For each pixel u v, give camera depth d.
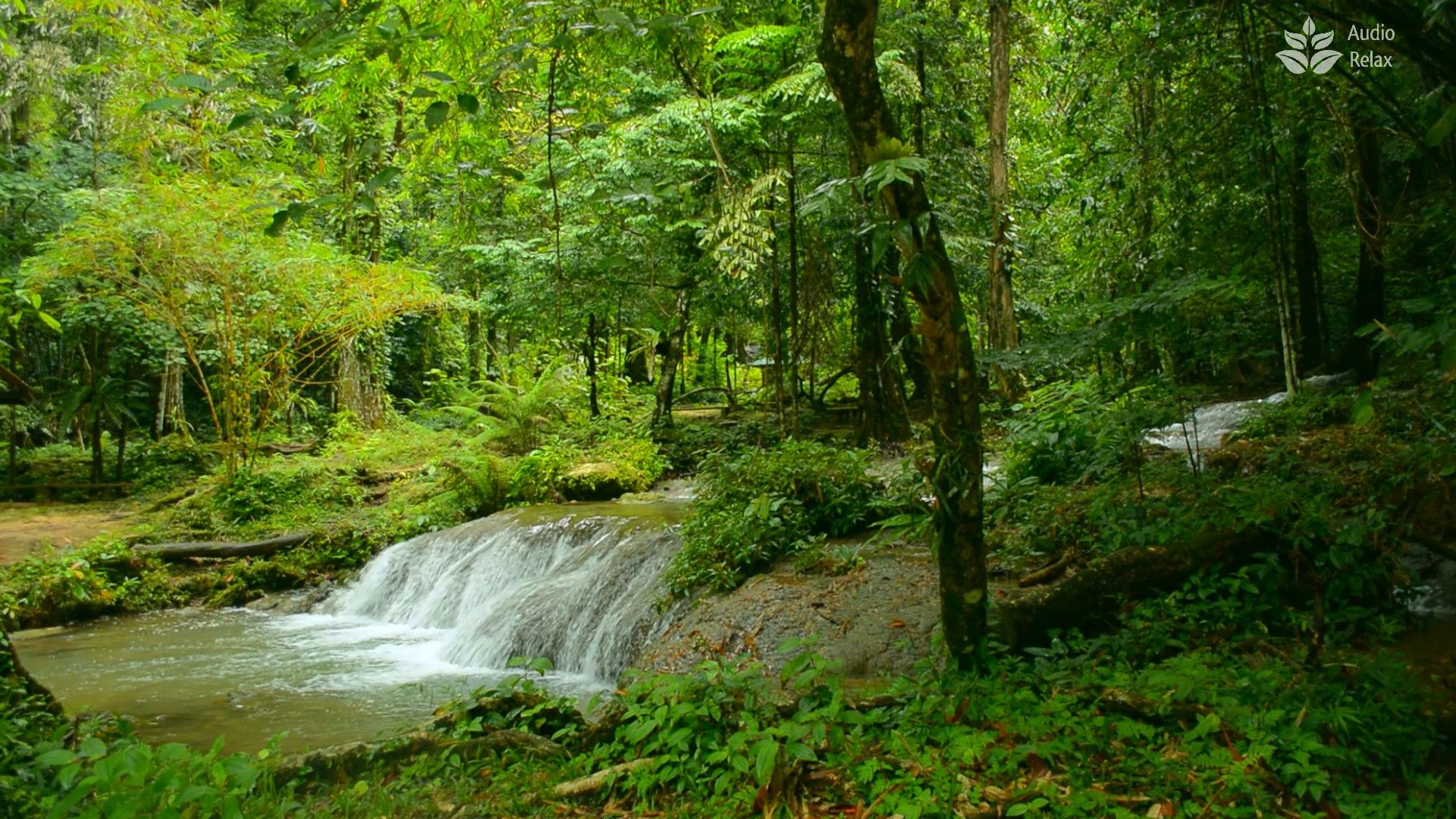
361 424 21.39
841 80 3.61
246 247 14.07
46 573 10.98
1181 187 10.12
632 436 16.70
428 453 17.92
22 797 3.66
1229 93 9.15
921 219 3.68
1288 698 3.82
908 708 4.07
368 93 5.53
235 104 10.63
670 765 3.80
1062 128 14.35
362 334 20.23
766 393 19.59
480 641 9.13
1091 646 4.91
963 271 16.39
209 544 12.64
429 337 28.67
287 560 12.78
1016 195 16.94
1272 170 9.79
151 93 13.72
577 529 10.67
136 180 14.79
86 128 19.58
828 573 7.47
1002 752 3.52
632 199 5.15
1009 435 10.33
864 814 3.32
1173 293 5.31
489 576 10.85
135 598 11.65
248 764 3.74
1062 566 6.42
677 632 7.16
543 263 16.61
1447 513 5.84
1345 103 7.94
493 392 18.44
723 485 9.03
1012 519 7.50
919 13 13.70
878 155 3.54
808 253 13.91
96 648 9.47
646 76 13.02
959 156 15.64
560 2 4.23
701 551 8.03
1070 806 3.15
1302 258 11.45
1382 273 10.34
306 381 17.20
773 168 13.26
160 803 3.17
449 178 5.80
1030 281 17.97
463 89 4.54
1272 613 5.29
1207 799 3.18
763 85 13.03
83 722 5.29
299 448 20.08
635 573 8.77
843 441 11.94
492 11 4.55
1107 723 3.80
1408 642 5.08
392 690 7.64
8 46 7.54
